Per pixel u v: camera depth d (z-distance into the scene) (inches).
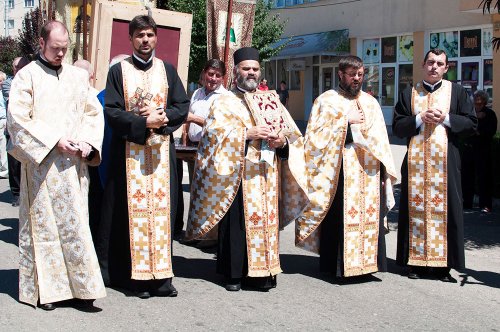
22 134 198.4
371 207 253.6
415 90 260.2
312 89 1132.5
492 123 394.3
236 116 232.1
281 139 232.7
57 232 206.1
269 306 221.9
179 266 270.8
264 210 233.8
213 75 309.9
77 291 207.5
